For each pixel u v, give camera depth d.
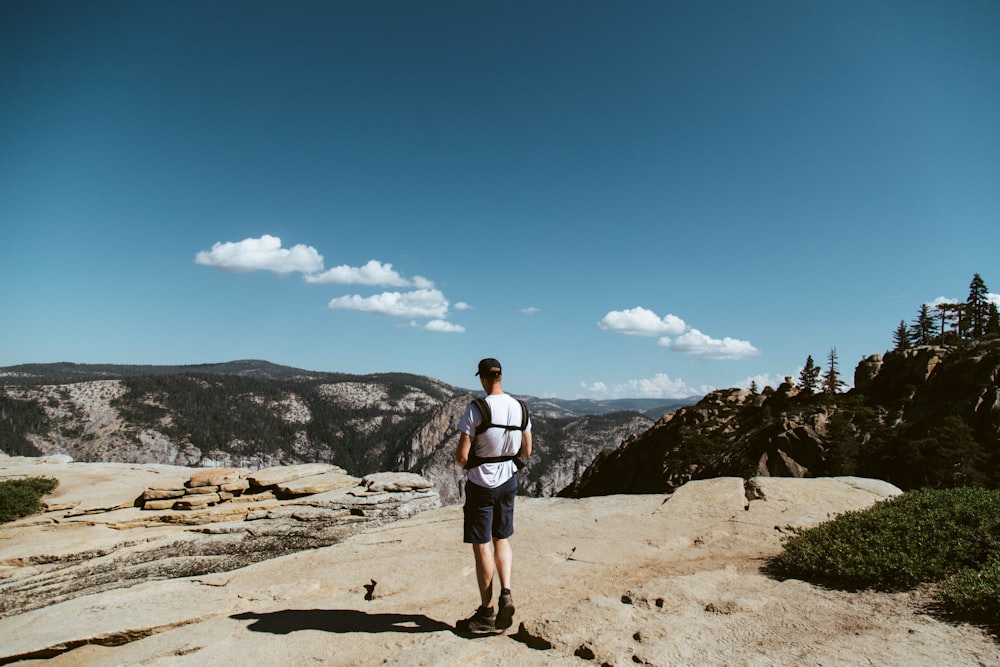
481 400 5.19
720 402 114.31
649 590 5.75
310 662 4.71
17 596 10.58
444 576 7.07
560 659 4.43
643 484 98.56
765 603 5.51
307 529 13.98
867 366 92.94
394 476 16.70
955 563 5.92
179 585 7.31
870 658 4.21
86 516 14.47
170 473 18.77
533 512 10.25
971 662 4.04
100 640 5.62
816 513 8.98
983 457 58.59
